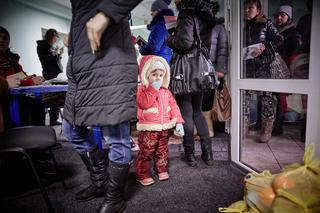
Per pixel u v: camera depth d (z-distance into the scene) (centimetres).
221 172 173
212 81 167
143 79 158
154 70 159
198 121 185
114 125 105
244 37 170
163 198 140
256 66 175
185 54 171
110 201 121
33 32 597
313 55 117
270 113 233
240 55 169
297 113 239
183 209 128
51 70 366
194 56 168
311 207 75
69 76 114
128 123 118
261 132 242
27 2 556
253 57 173
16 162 184
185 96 180
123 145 117
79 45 105
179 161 199
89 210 130
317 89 117
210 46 192
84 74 105
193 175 170
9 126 176
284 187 82
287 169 98
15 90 164
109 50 102
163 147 164
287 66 170
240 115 173
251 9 169
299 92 126
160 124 155
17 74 192
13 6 534
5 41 225
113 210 120
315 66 117
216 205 130
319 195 77
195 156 209
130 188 154
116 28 104
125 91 104
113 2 91
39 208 135
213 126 295
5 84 153
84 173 184
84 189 146
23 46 566
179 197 140
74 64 106
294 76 145
